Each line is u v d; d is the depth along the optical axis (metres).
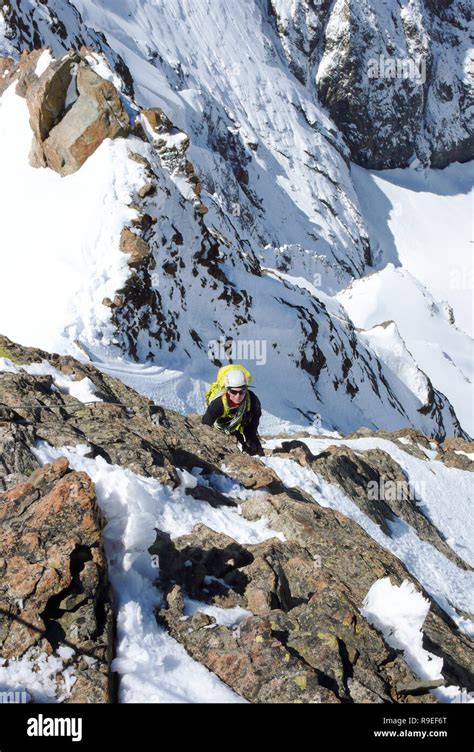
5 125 21.86
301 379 25.11
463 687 6.17
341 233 97.44
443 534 12.03
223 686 4.82
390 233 112.00
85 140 19.94
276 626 5.36
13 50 30.22
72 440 6.95
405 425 31.48
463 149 129.38
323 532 7.36
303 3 112.81
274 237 85.12
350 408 27.55
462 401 45.22
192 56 97.44
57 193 20.00
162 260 20.34
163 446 7.75
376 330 35.69
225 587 5.86
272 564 6.20
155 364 19.25
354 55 113.75
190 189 21.59
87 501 5.19
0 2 30.78
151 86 72.62
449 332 51.25
